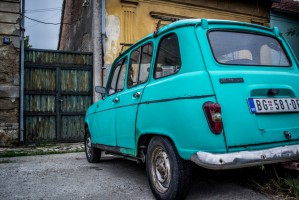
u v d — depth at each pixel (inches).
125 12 395.2
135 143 142.2
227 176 161.6
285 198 122.5
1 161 240.7
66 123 364.8
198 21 124.3
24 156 269.6
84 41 440.8
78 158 255.3
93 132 214.1
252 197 125.6
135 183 161.8
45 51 358.9
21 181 173.3
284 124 117.3
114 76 192.2
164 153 123.0
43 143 350.9
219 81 109.0
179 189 113.2
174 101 114.9
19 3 346.0
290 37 526.9
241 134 106.4
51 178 179.6
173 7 431.2
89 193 144.8
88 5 421.7
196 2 447.5
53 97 360.5
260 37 140.0
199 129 104.4
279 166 140.3
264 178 146.0
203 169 171.5
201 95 106.4
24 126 345.7
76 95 370.9
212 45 121.1
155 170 128.7
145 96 136.3
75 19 514.0
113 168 208.4
